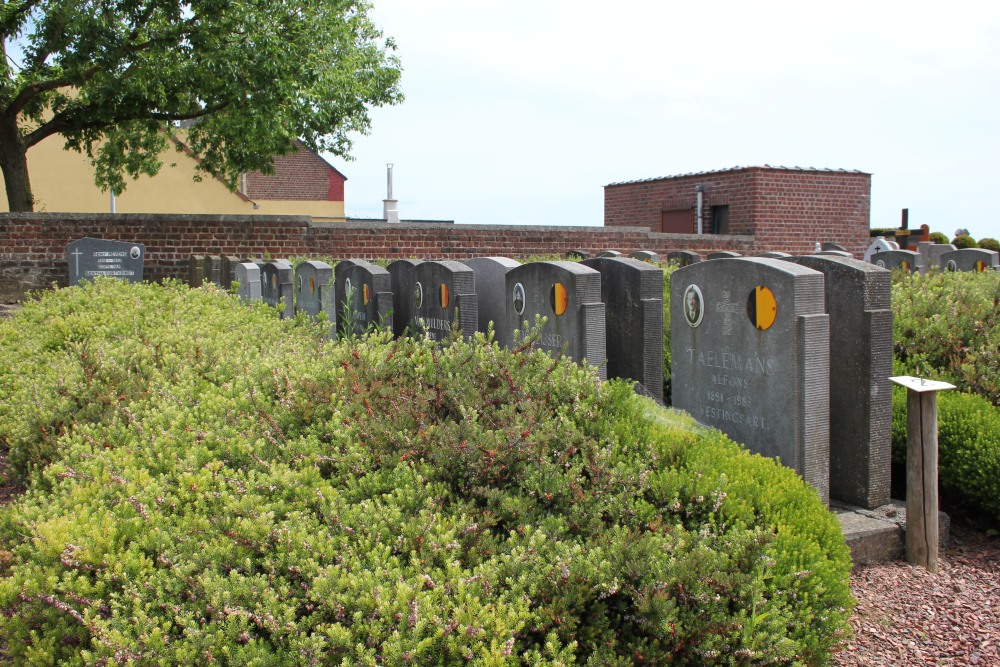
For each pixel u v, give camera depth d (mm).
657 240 19141
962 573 4512
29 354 7090
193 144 19250
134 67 15484
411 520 2926
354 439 3637
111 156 18844
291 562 2709
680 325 5852
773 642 2791
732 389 5367
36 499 3475
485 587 2617
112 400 4656
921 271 14992
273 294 11000
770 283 4996
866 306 5000
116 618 2457
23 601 2715
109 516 2932
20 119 18375
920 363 6469
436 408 4074
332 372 4441
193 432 3775
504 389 4121
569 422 3779
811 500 3615
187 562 2713
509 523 3143
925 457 4512
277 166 38500
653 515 3262
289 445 3582
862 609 4051
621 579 2764
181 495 3182
